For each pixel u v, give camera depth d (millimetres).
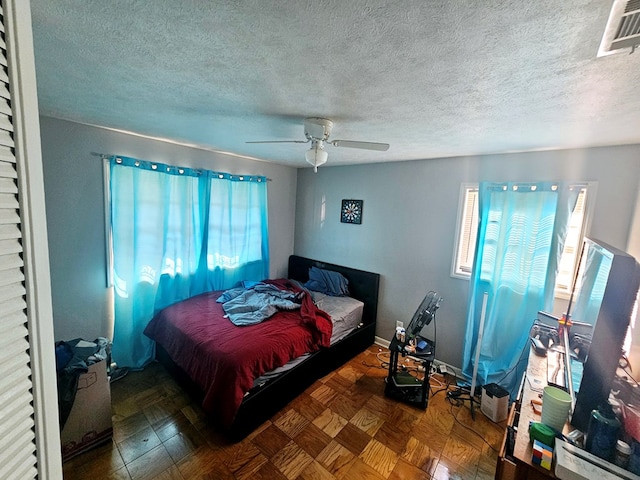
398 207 3350
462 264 2988
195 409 2299
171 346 2510
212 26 938
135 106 1818
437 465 1872
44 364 665
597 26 820
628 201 2084
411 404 2445
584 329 1656
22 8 563
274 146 2898
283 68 1210
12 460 605
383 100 1505
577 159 2270
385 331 3551
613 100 1331
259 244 3980
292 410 2332
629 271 1038
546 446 1112
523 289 2469
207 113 1896
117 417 2191
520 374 2445
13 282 595
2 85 548
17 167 584
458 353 2979
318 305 3266
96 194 2525
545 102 1416
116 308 2668
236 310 2811
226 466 1796
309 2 795
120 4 836
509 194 2518
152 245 2859
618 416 1067
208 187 3271
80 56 1166
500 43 945
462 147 2465
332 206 4008
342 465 1844
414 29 896
